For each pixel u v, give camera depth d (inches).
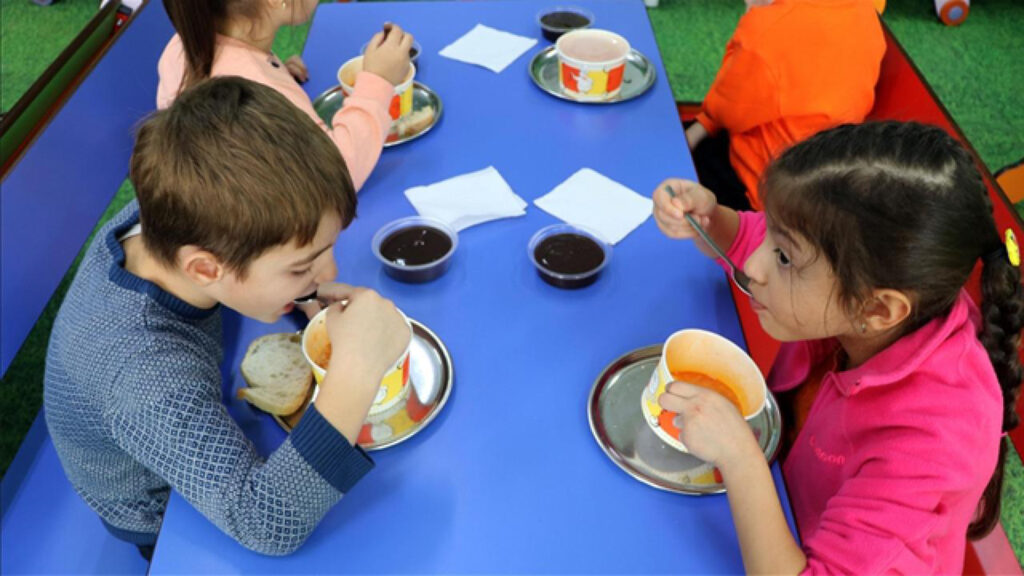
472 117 59.0
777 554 31.6
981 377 33.2
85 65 60.9
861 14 62.6
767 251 35.8
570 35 61.4
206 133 32.0
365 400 33.9
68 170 54.1
